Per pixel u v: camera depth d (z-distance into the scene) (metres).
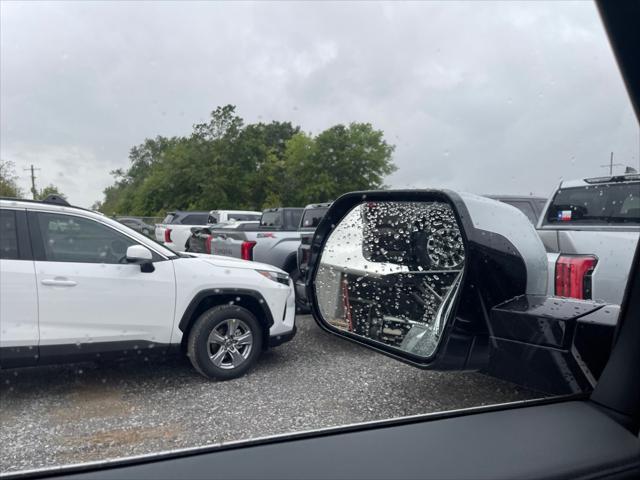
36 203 4.02
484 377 2.20
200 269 4.44
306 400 2.42
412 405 2.17
